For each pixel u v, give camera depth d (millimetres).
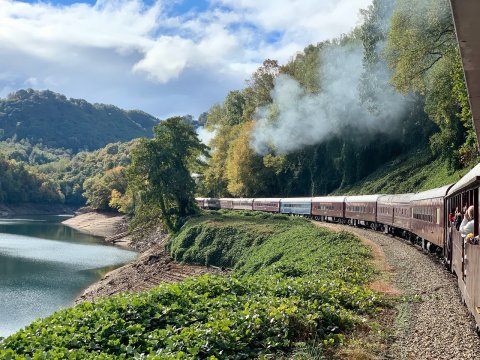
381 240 31438
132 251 61562
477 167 10914
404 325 11633
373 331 11258
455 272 15328
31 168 173125
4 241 68188
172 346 9570
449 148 44094
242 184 82562
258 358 9461
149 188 58812
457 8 3914
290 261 27375
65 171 195500
